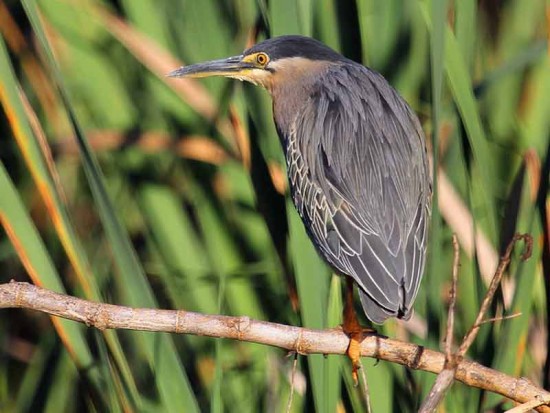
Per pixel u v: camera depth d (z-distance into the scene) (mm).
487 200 8328
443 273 9086
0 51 7863
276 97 9633
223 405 9312
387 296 7992
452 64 8156
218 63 9555
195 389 9648
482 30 10273
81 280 7934
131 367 9961
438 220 7750
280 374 9266
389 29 9367
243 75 9570
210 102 9594
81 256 7961
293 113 9500
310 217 9086
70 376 9984
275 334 7184
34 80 10062
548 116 9070
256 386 9305
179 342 10047
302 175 9234
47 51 7848
